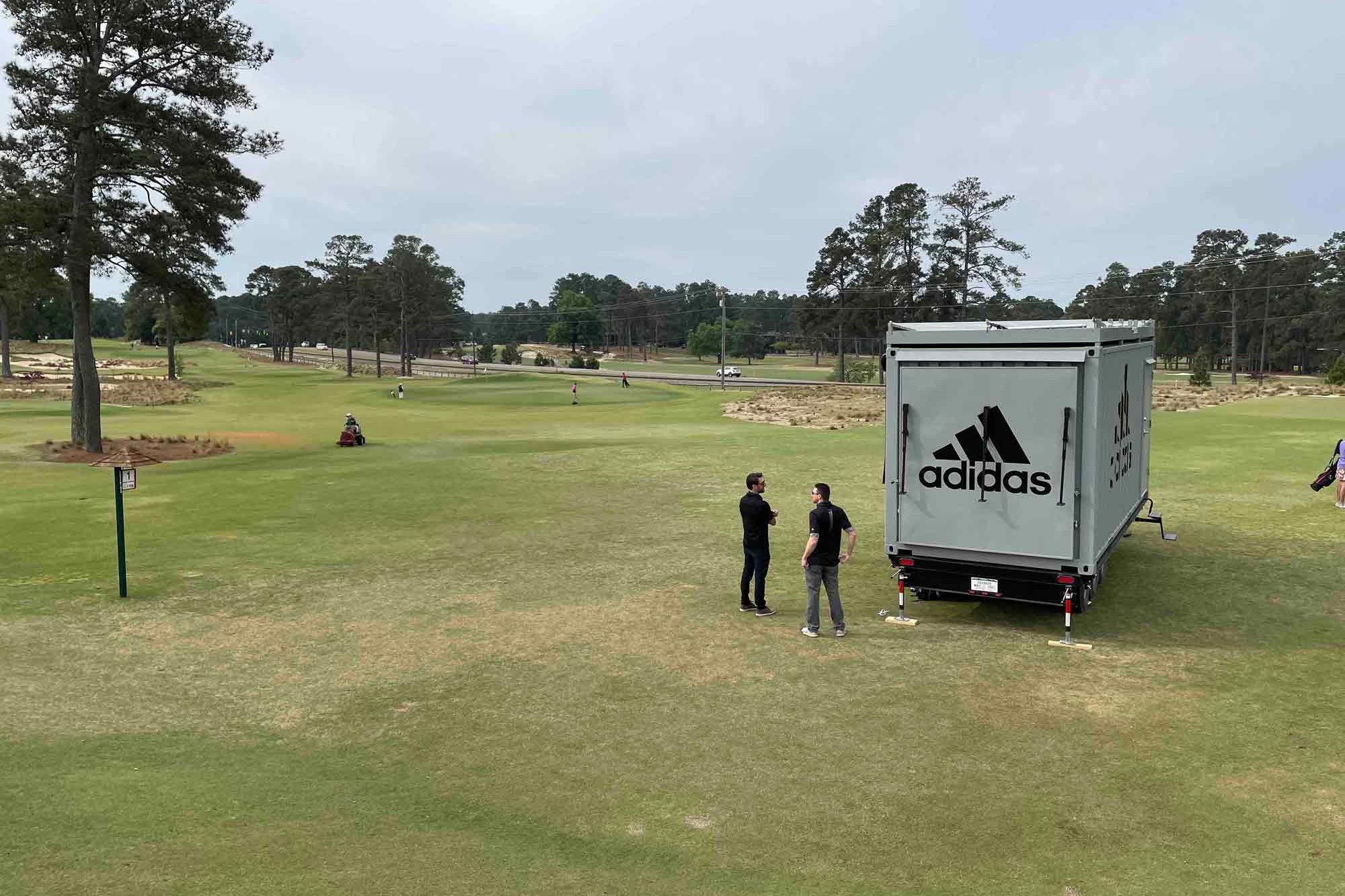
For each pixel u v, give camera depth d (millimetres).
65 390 70812
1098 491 9836
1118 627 10688
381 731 8016
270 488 22125
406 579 13320
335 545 15594
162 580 13289
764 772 7109
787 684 9023
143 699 8766
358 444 33469
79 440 32656
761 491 11383
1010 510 10016
